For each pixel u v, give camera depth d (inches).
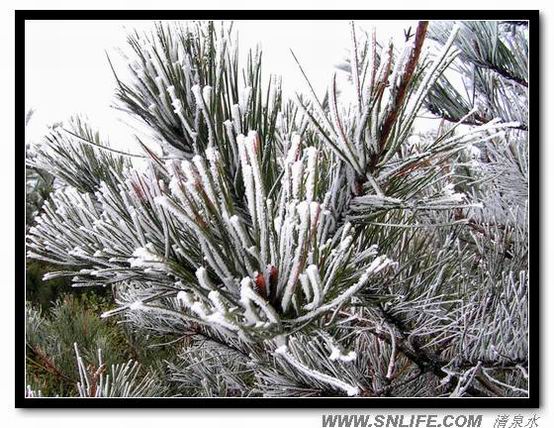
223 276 21.9
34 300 98.4
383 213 26.9
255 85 27.3
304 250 19.8
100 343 75.8
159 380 68.5
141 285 35.7
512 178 46.4
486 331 38.3
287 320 21.8
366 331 41.1
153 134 29.1
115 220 26.3
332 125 23.2
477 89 51.1
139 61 27.9
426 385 42.3
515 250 43.0
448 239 41.5
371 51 22.8
